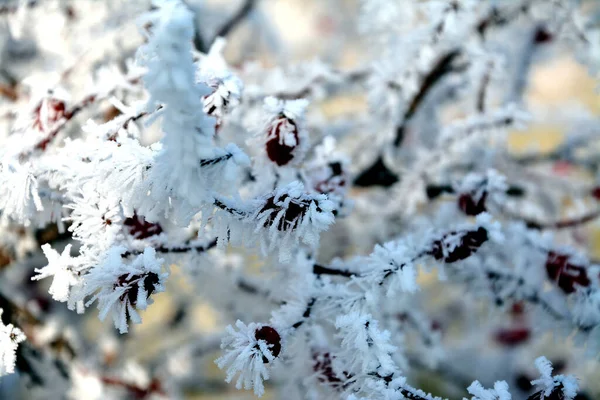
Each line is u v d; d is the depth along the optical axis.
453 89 0.62
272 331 0.43
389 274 0.44
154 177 0.41
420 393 0.43
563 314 0.48
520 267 0.49
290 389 0.50
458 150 0.54
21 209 0.43
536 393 0.43
